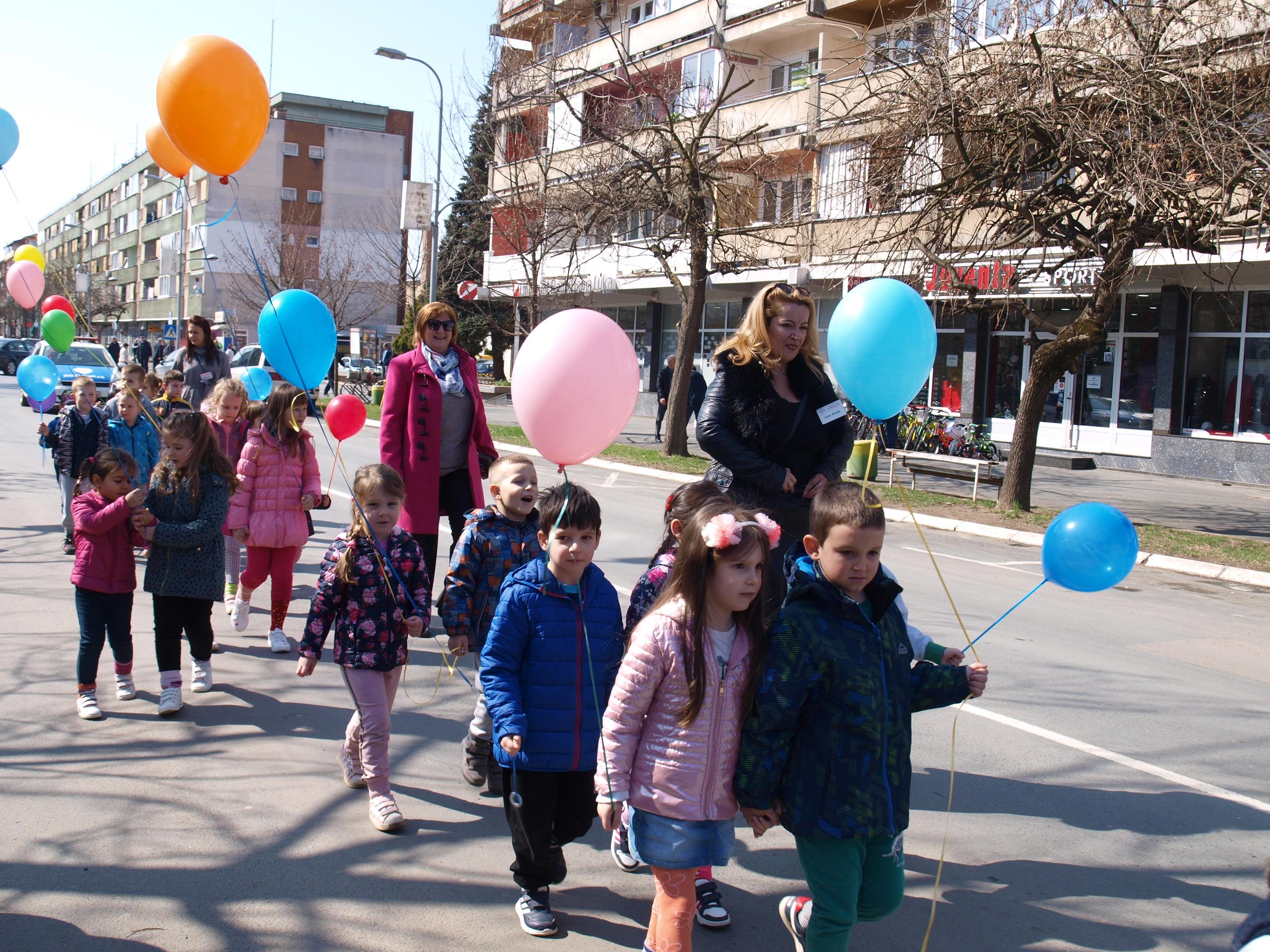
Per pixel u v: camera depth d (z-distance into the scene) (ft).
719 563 9.34
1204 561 36.65
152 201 199.62
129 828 12.87
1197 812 14.69
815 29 87.71
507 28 102.83
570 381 11.18
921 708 9.84
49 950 10.05
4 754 15.10
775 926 11.26
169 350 111.96
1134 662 23.11
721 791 9.40
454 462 19.75
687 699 9.31
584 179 66.23
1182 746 17.51
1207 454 64.64
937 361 81.76
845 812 8.86
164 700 16.92
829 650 8.97
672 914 9.39
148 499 17.11
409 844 12.78
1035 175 45.01
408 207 72.33
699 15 94.27
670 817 9.30
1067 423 73.97
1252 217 38.17
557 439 11.44
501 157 79.05
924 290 45.73
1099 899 12.06
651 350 108.17
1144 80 36.55
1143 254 59.72
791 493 13.09
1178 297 66.08
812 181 67.97
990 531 42.60
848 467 55.67
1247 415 64.44
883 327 11.56
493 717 10.51
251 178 190.39
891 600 9.49
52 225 244.42
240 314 155.02
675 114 67.26
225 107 15.38
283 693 18.47
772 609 12.57
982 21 45.37
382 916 11.03
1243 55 37.29
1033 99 39.06
